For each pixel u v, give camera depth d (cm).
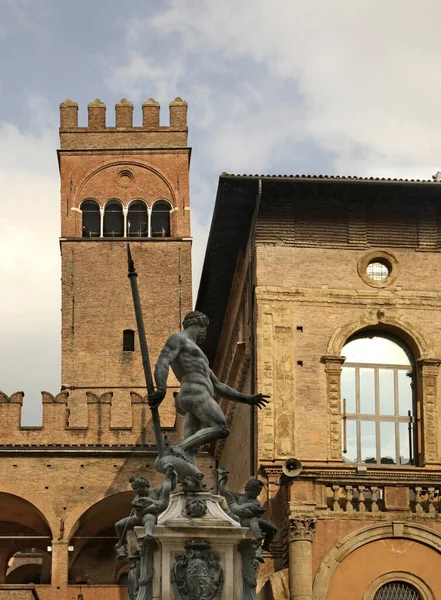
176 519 2095
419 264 4803
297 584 4050
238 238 5156
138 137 10125
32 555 8950
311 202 4788
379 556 4159
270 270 4728
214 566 2077
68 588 7006
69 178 9981
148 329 9575
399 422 4662
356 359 4722
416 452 4622
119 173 10050
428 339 4703
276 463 4469
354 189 4716
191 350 2292
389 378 4709
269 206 4775
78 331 9500
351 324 4697
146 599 2053
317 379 4625
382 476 4234
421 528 4181
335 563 4112
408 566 4159
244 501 2198
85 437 7344
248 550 2108
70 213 9875
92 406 7406
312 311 4700
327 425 4569
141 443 7356
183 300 9688
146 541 2066
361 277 4762
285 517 4178
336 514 4156
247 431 4897
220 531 2084
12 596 6625
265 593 4125
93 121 10125
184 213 9944
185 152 10125
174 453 2178
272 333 4659
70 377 9375
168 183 10038
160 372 2228
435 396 4634
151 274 9725
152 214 9994
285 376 4612
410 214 4838
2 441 7306
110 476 7300
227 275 5606
